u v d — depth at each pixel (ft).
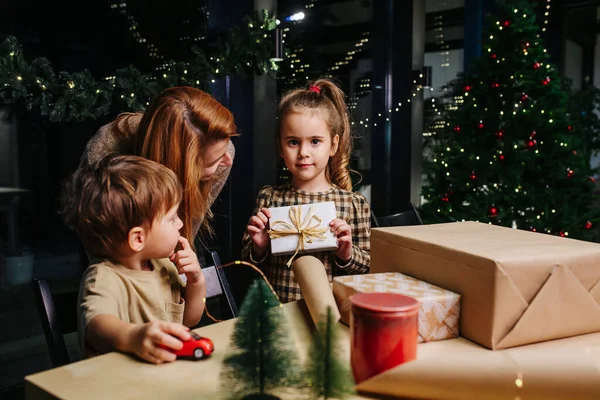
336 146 4.94
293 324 2.42
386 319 1.75
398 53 12.03
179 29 8.49
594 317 2.29
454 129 9.55
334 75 11.14
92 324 2.28
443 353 2.09
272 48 7.97
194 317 3.18
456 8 14.15
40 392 1.79
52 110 5.79
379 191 12.57
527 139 9.12
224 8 8.79
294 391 1.68
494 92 9.20
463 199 9.40
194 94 3.41
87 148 3.74
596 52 32.53
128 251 2.66
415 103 12.14
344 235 3.95
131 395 1.73
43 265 9.19
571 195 9.59
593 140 18.97
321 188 4.88
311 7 10.42
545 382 1.53
